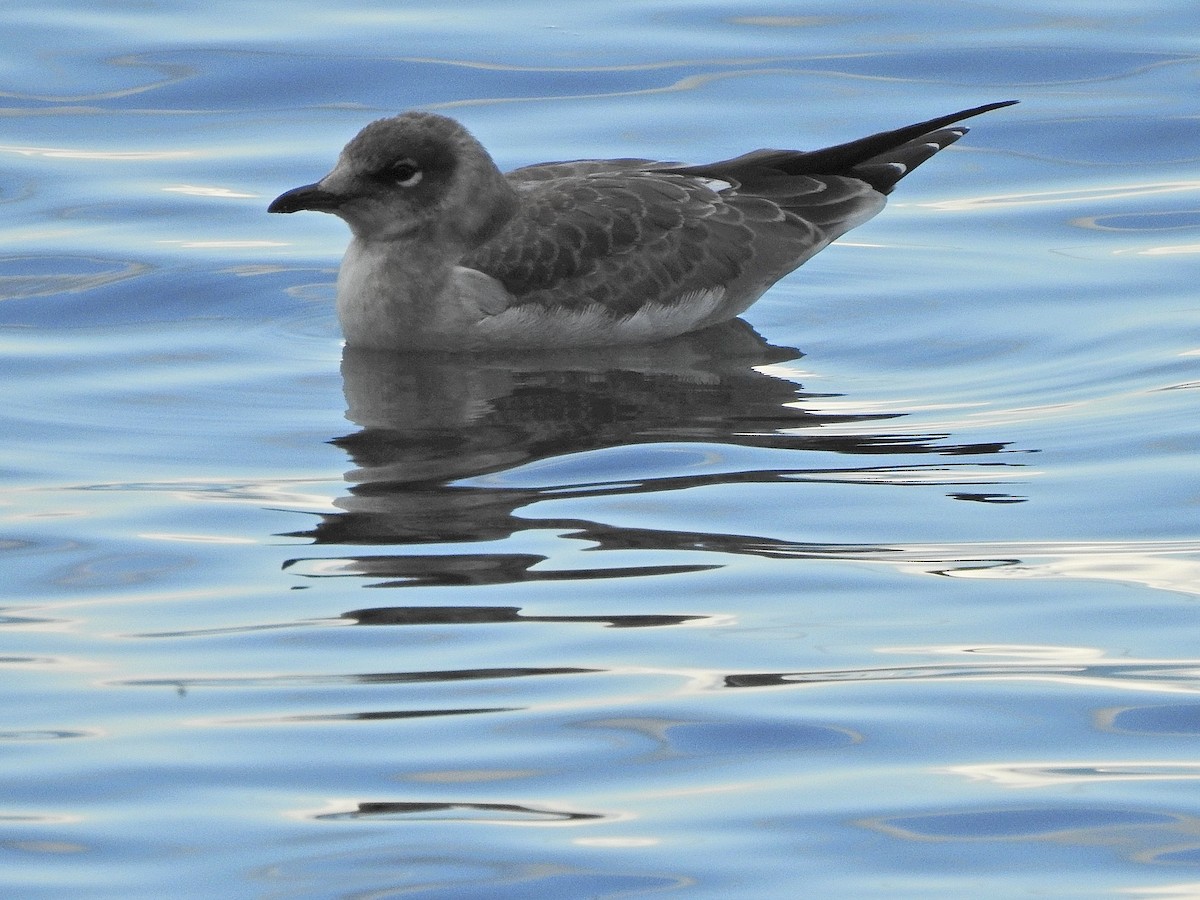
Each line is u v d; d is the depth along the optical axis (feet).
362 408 47.57
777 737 30.83
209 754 30.37
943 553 38.24
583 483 42.16
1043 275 56.18
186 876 26.73
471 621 35.32
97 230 59.41
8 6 75.77
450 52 71.92
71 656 34.09
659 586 36.70
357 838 27.71
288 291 56.34
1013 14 75.36
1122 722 31.19
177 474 43.01
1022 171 64.34
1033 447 43.96
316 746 30.60
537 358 52.37
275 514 40.57
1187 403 46.09
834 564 37.70
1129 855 27.22
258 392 48.75
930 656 33.68
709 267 54.54
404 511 40.65
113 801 28.89
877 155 57.77
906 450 44.01
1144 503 40.47
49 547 38.93
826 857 27.14
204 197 61.87
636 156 63.41
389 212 52.95
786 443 44.65
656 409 47.42
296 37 73.05
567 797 28.89
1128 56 71.36
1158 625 34.76
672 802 28.73
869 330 53.11
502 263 53.16
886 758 30.09
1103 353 50.14
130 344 52.03
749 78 69.87
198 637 34.86
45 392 48.26
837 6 76.38
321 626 35.22
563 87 69.10
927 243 59.47
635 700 32.09
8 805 28.76
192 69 70.38
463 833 27.81
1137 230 59.31
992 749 30.37
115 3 76.18
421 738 30.86
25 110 67.56
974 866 26.91
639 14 75.82
